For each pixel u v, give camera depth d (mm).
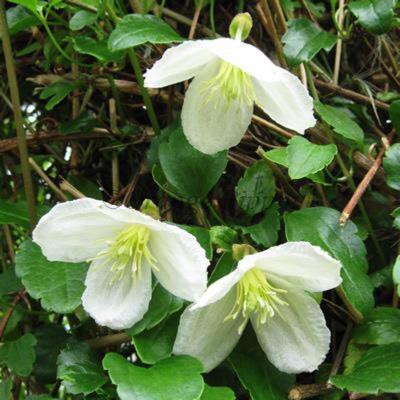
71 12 420
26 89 460
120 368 321
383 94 428
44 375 379
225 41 329
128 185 419
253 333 354
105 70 414
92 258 339
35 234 325
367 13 379
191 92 361
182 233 318
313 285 333
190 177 378
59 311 339
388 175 367
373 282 372
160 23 373
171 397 312
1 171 455
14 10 406
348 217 363
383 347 344
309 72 412
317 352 335
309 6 439
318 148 357
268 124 404
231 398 323
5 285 390
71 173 434
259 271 337
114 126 426
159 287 345
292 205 404
